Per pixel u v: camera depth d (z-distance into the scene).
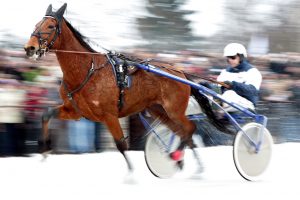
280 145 13.37
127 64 8.93
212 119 9.72
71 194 7.72
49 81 11.37
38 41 8.29
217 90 10.11
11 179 8.98
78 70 8.54
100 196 7.59
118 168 10.20
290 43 18.67
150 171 9.42
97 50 8.91
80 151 11.62
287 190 8.34
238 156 9.24
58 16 8.48
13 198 7.39
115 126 8.72
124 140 8.77
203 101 9.66
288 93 13.89
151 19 16.23
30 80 11.20
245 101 9.59
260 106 13.46
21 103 10.97
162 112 9.57
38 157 11.12
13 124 10.95
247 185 8.81
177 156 9.39
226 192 8.11
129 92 8.91
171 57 13.48
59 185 8.50
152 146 9.43
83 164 10.53
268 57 14.70
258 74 9.68
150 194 7.82
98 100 8.59
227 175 9.86
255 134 9.47
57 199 7.34
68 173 9.61
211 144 12.77
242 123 9.83
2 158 10.90
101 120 8.77
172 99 9.37
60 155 11.39
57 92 11.31
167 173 9.55
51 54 11.84
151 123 10.30
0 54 11.37
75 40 8.64
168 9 16.61
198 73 13.12
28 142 11.12
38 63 11.59
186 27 16.80
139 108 9.19
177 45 16.34
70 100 8.66
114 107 8.74
